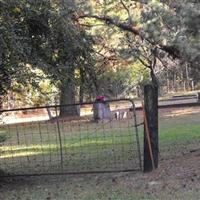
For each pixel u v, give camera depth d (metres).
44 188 11.77
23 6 11.25
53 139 22.78
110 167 14.22
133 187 10.91
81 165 15.14
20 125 29.14
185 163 12.80
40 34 12.02
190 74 13.16
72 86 13.01
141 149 17.42
